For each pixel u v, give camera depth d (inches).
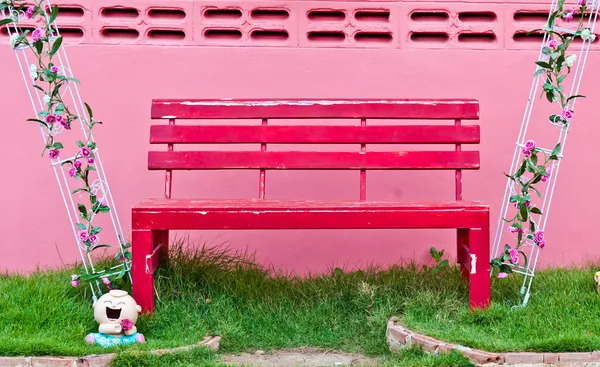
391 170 233.6
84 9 229.6
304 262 233.0
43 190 229.3
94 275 191.5
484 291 189.6
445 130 211.2
